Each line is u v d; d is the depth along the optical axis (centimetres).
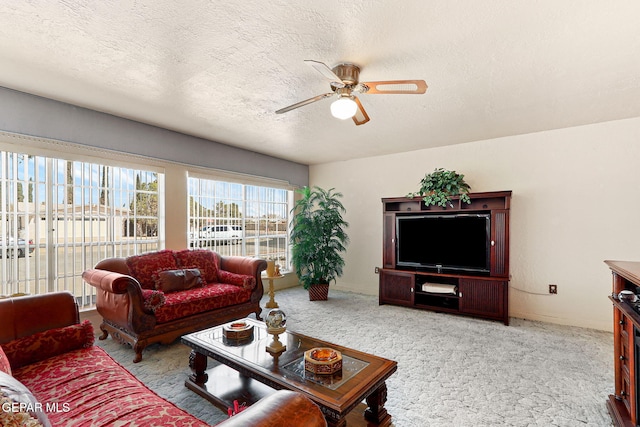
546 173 382
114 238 354
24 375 156
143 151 366
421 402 203
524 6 164
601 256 351
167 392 212
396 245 449
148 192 382
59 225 315
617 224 344
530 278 388
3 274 283
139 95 287
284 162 559
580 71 234
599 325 350
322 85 265
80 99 298
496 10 167
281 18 177
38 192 303
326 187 586
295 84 263
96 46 207
